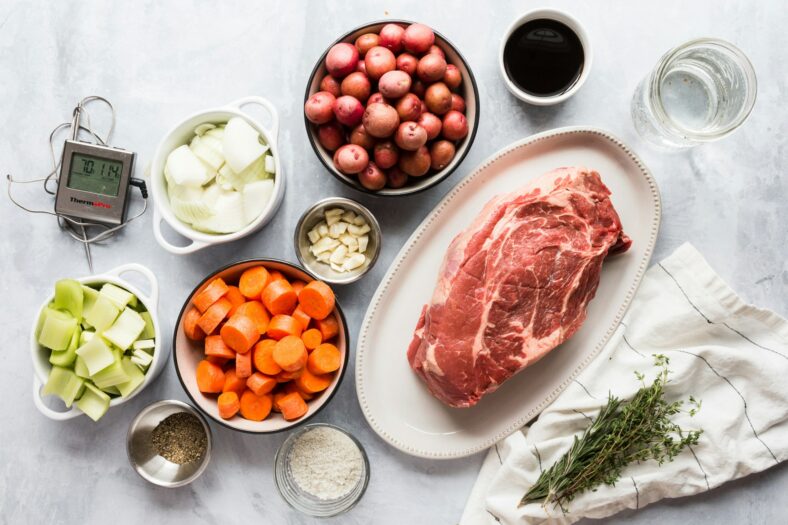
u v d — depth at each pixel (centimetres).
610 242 78
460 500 85
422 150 77
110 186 82
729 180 84
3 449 85
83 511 85
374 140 77
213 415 78
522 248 77
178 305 85
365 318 82
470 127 78
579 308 79
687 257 82
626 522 84
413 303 84
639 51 84
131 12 84
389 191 79
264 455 85
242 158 78
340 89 77
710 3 84
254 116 84
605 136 81
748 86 77
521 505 80
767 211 84
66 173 82
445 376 78
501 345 77
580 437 82
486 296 77
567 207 78
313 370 79
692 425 81
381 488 85
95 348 77
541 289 77
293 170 84
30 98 85
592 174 78
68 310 78
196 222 80
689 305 82
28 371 85
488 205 80
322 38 84
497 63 84
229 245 85
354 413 85
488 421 84
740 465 81
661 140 83
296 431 82
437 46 78
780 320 81
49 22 84
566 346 83
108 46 84
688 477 81
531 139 81
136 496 85
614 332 83
